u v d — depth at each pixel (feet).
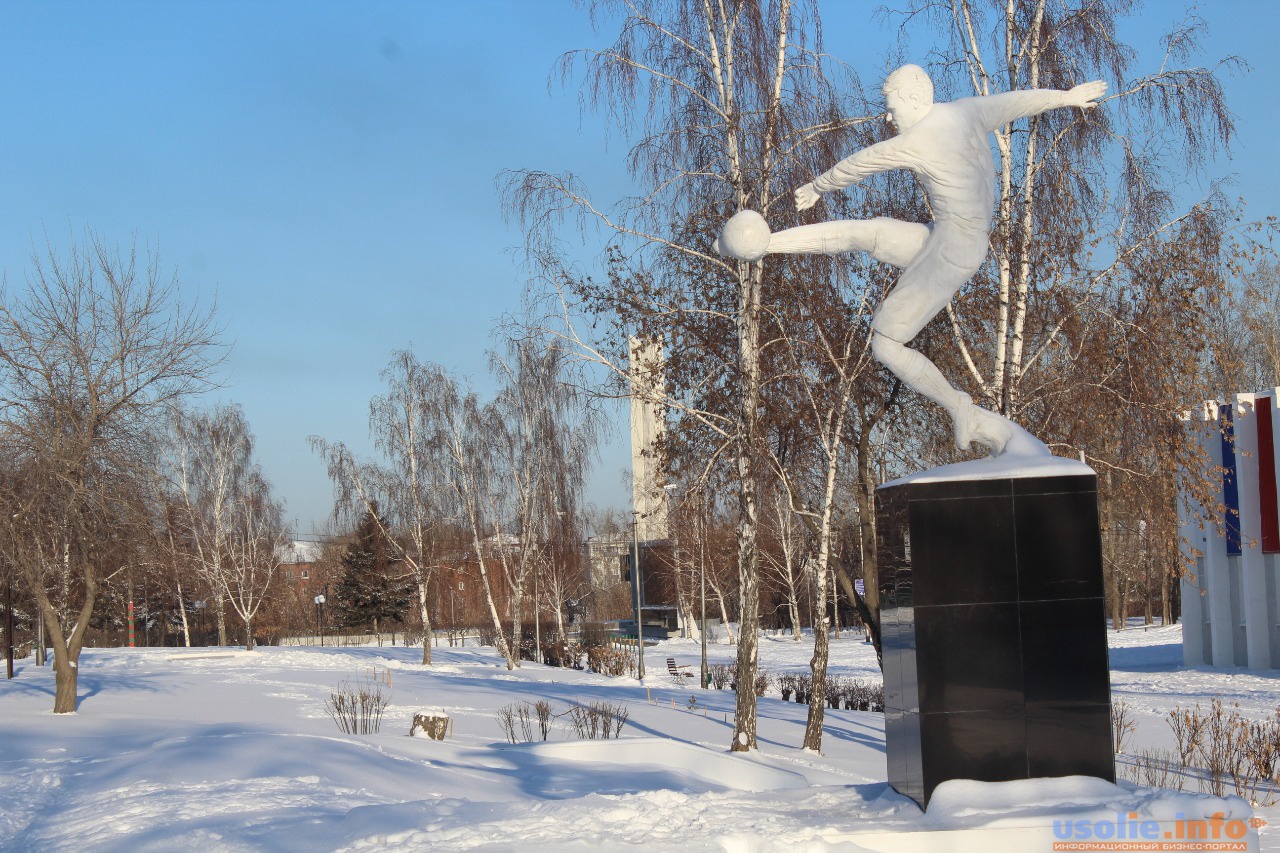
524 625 202.59
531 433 135.33
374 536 185.68
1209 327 50.88
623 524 209.67
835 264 52.75
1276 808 37.32
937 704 23.34
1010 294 50.47
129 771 42.86
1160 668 116.06
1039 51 49.67
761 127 52.01
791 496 60.90
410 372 144.77
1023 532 23.72
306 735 52.06
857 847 20.84
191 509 167.94
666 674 132.26
